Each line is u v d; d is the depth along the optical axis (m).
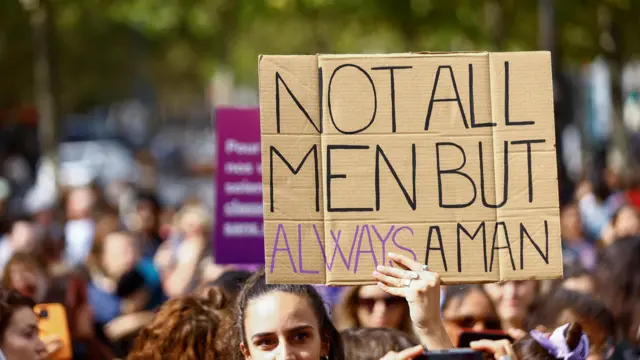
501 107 5.21
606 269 8.67
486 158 5.19
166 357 6.30
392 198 5.16
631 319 8.42
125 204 23.83
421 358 4.57
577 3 21.53
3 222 15.49
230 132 9.65
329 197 5.14
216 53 29.52
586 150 27.97
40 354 6.30
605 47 22.61
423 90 5.20
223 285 6.89
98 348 9.34
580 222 14.70
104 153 44.28
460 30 22.44
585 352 5.28
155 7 25.89
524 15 21.66
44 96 24.41
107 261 11.40
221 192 9.64
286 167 5.14
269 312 5.05
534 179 5.18
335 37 28.97
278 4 24.05
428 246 5.15
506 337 6.20
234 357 5.48
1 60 29.67
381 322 7.45
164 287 13.55
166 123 67.31
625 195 18.22
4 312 6.17
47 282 9.40
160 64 39.06
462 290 7.58
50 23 24.20
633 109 27.92
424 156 5.18
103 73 36.44
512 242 5.17
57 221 18.38
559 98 19.75
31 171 35.50
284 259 5.10
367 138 5.17
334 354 5.32
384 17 22.69
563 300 7.26
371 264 5.13
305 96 5.16
